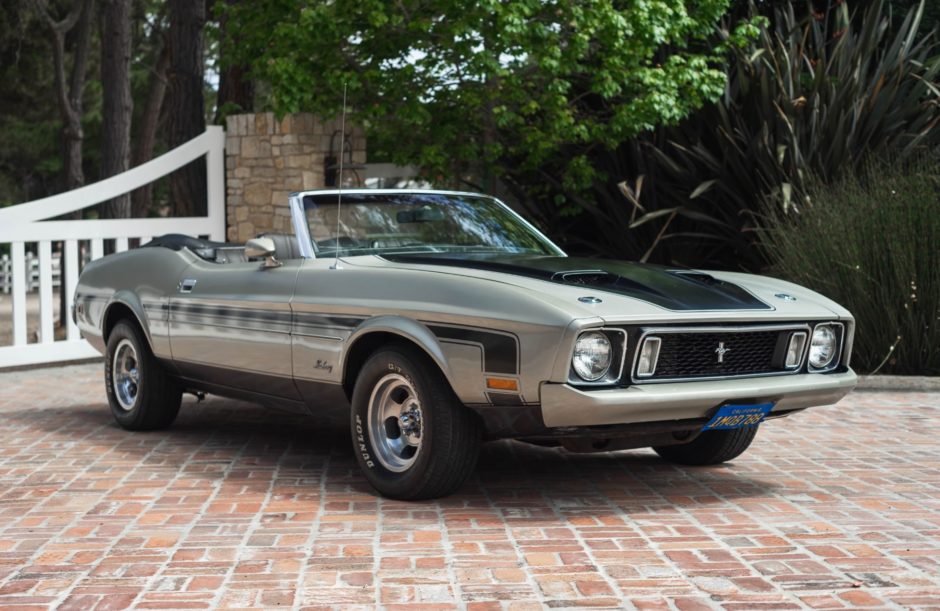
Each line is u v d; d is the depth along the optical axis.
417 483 4.96
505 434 4.83
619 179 12.06
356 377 5.39
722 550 4.27
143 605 3.62
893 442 6.68
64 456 6.23
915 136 10.86
